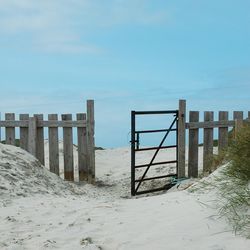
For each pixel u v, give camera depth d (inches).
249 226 94.4
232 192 111.1
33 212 135.6
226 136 262.2
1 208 143.3
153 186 245.4
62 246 101.5
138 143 220.4
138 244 96.0
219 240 90.8
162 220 110.0
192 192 132.3
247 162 114.3
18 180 179.5
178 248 90.3
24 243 105.1
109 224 113.7
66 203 149.2
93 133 250.1
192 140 247.9
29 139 249.6
